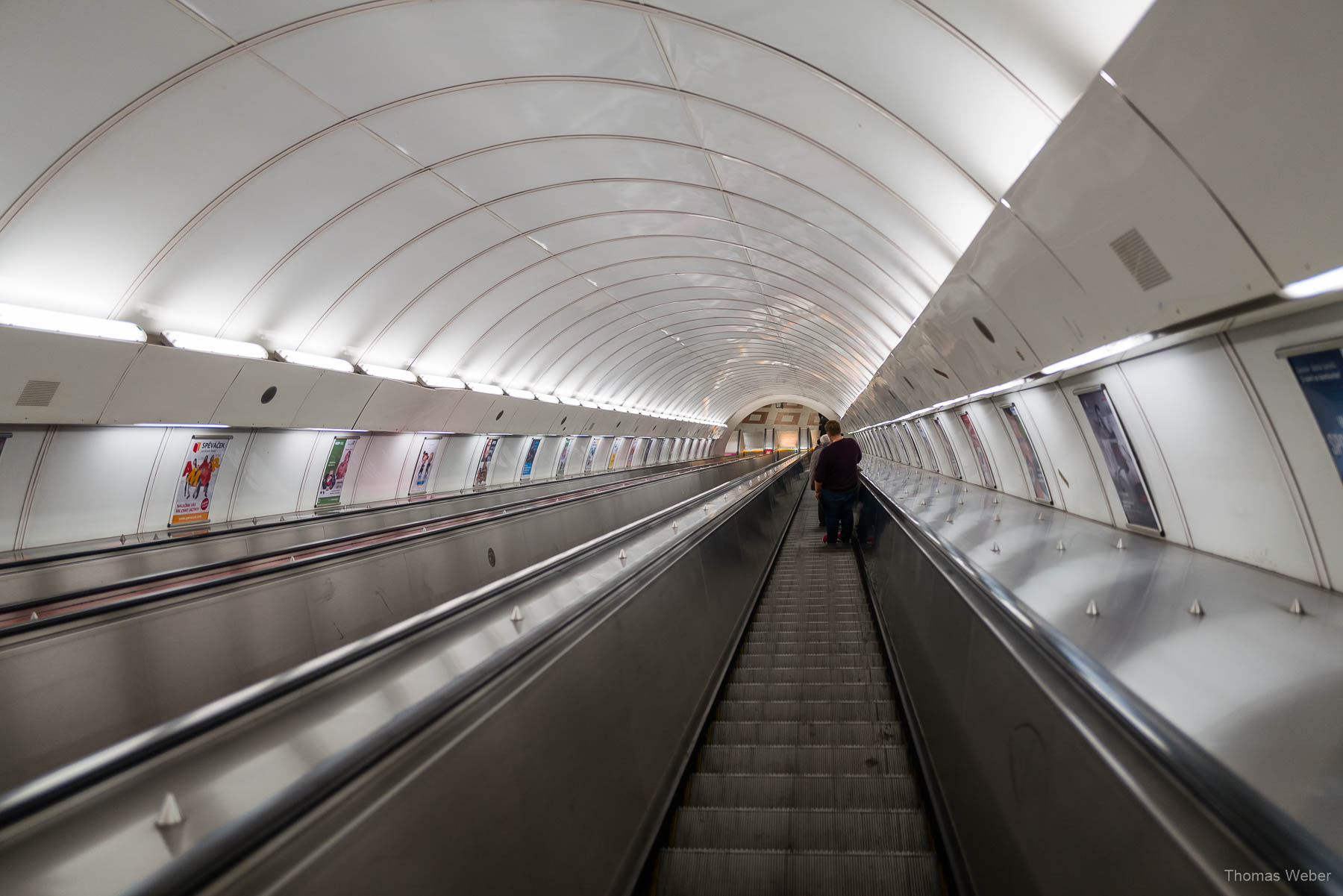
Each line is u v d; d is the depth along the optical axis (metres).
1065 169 3.91
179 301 9.65
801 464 38.84
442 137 8.68
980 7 4.34
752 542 9.97
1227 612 3.32
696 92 7.46
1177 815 1.50
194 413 11.35
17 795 1.44
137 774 1.59
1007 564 4.84
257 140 7.79
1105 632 3.06
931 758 3.89
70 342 8.63
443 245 11.69
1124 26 3.76
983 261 6.09
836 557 12.75
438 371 16.31
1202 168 2.94
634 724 3.49
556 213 11.63
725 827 3.47
